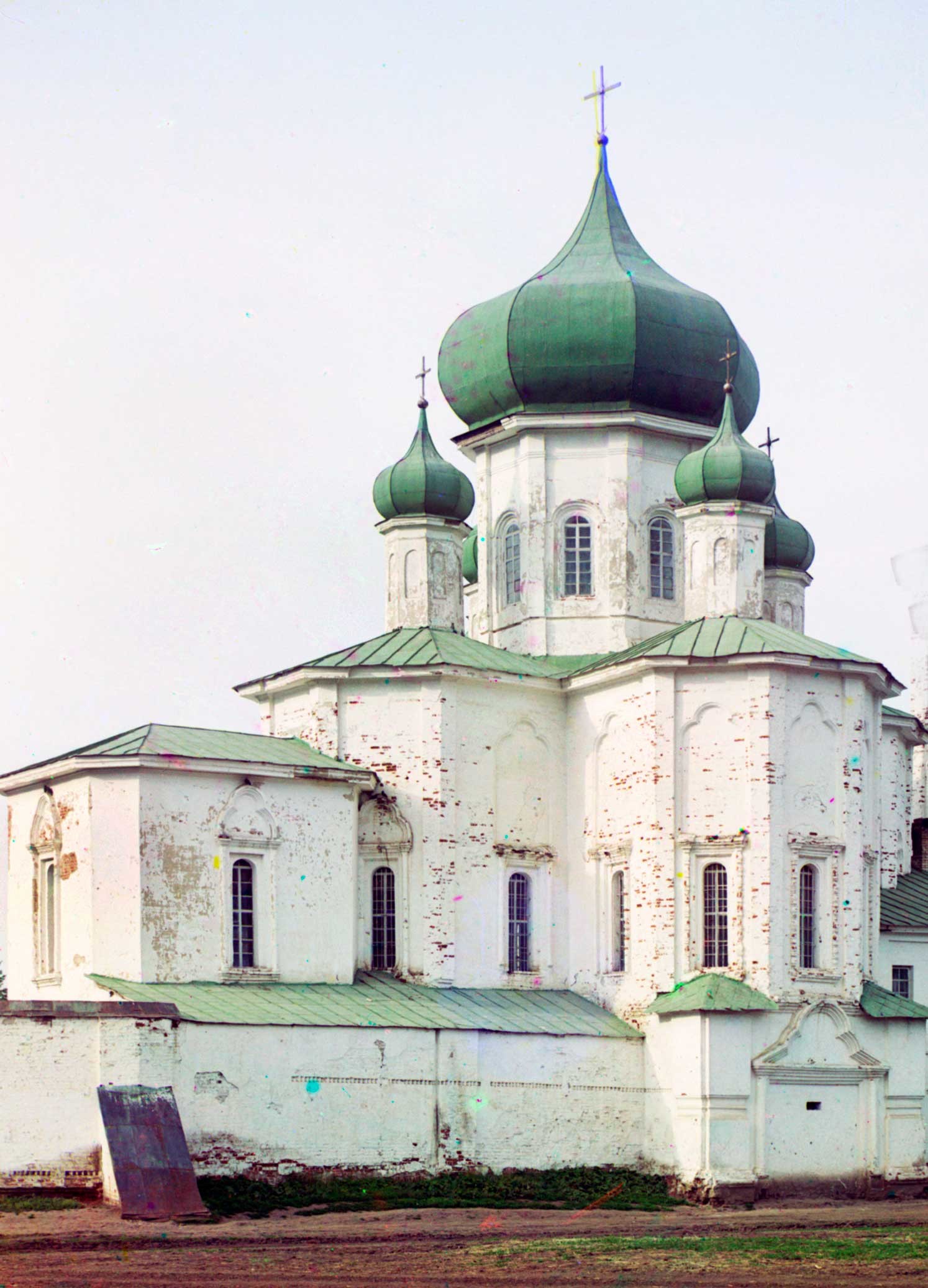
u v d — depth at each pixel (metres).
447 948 55.78
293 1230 42.72
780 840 54.16
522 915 58.03
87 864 51.97
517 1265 36.81
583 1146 53.75
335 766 55.22
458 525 61.31
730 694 55.16
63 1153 45.19
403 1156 50.91
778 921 53.84
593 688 58.41
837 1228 44.88
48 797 54.12
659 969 54.59
